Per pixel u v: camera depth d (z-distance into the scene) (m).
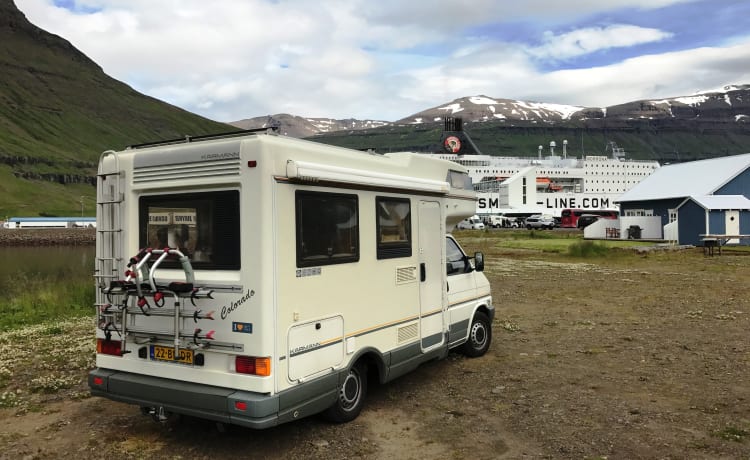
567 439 5.23
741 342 8.91
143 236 5.31
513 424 5.65
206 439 5.42
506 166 106.44
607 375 7.27
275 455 5.02
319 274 5.16
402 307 6.36
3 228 101.56
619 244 35.38
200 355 4.90
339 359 5.39
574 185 102.06
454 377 7.29
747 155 39.31
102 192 5.50
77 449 5.25
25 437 5.56
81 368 8.09
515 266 22.91
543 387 6.82
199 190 4.98
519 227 72.88
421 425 5.67
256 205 4.65
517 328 10.35
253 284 4.63
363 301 5.73
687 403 6.13
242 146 4.73
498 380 7.15
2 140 187.50
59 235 89.00
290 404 4.77
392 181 6.11
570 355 8.35
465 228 71.00
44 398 6.78
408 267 6.48
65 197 166.25
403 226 6.43
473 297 8.07
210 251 4.91
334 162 5.43
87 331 10.72
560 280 17.83
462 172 7.80
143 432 5.65
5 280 22.25
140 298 4.91
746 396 6.33
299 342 4.92
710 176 39.38
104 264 5.45
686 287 15.60
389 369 6.11
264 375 4.60
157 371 5.11
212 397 4.71
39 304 14.12
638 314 11.59
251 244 4.66
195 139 5.19
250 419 4.55
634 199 43.84
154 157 5.18
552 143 118.88
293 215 4.90
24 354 8.85
